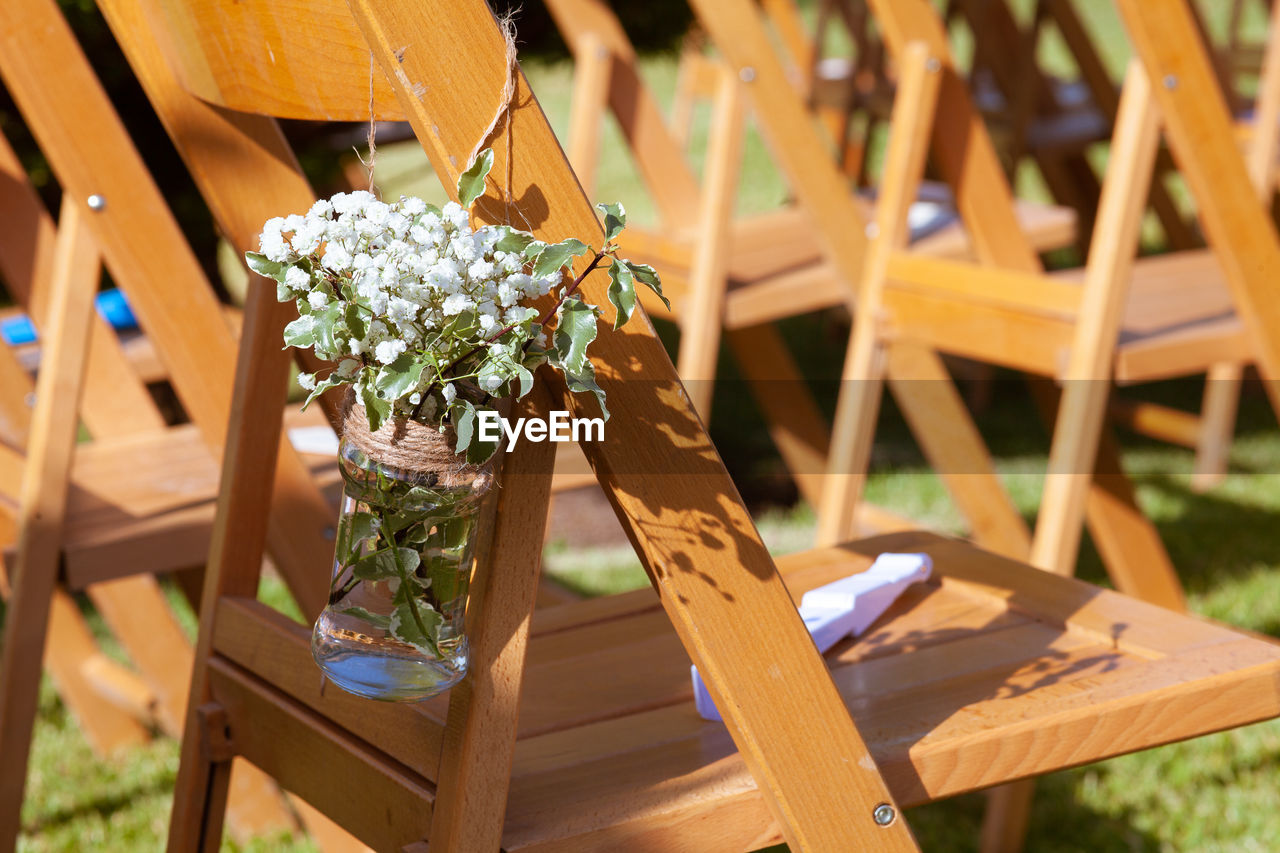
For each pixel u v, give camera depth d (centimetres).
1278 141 275
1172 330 192
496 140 77
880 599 121
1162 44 168
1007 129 358
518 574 83
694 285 244
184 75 92
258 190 112
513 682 83
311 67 85
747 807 89
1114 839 195
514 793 89
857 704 101
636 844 86
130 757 225
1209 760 218
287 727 103
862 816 89
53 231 199
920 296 205
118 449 200
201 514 165
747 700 85
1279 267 180
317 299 72
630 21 307
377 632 81
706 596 84
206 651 113
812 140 222
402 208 74
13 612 156
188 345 145
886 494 367
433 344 73
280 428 113
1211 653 110
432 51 75
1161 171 370
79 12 242
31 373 237
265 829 198
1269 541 326
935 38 207
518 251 72
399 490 78
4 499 180
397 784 89
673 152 272
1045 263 552
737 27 215
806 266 264
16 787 161
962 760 95
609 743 97
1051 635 117
